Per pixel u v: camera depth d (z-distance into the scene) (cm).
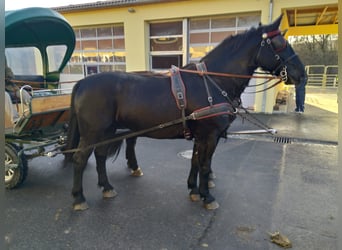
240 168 412
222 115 275
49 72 504
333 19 1030
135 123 286
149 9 926
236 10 820
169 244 235
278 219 272
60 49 499
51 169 424
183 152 504
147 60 999
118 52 1052
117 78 288
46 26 433
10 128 330
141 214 286
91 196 330
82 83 293
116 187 354
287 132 623
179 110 273
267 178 373
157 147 538
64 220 275
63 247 232
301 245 231
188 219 275
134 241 240
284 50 277
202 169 295
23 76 483
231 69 288
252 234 248
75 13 1042
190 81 280
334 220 268
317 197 316
